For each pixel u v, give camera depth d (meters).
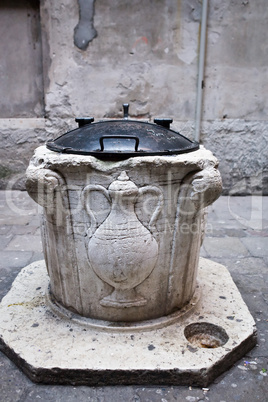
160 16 4.52
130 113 4.88
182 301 2.17
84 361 1.78
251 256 3.27
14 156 5.09
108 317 2.04
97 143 1.86
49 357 1.81
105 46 4.62
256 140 4.98
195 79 4.77
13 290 2.43
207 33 4.59
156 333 1.99
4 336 1.96
